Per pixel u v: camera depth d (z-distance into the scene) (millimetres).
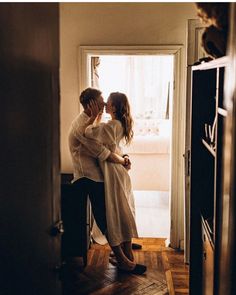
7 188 1212
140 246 4172
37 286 1499
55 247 1750
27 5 1350
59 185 1775
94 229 4191
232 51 1356
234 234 1271
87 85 3984
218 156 1668
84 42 3928
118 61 6867
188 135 3713
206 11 1556
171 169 4055
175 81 3916
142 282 3438
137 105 6980
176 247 4156
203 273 2504
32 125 1421
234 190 1280
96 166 3512
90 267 3721
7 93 1202
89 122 3422
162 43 3871
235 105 1283
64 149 4098
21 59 1309
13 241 1263
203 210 2666
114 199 3445
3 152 1178
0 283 1170
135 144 5891
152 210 5535
